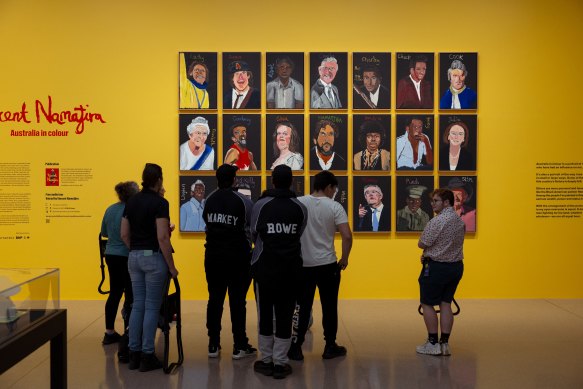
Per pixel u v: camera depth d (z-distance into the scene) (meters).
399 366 4.93
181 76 7.41
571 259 7.49
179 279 7.46
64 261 7.45
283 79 7.42
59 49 7.42
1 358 2.98
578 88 7.50
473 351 5.36
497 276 7.50
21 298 3.25
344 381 4.56
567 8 7.49
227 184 4.99
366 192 7.42
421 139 7.43
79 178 7.44
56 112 7.42
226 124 7.42
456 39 7.50
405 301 7.36
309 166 7.44
